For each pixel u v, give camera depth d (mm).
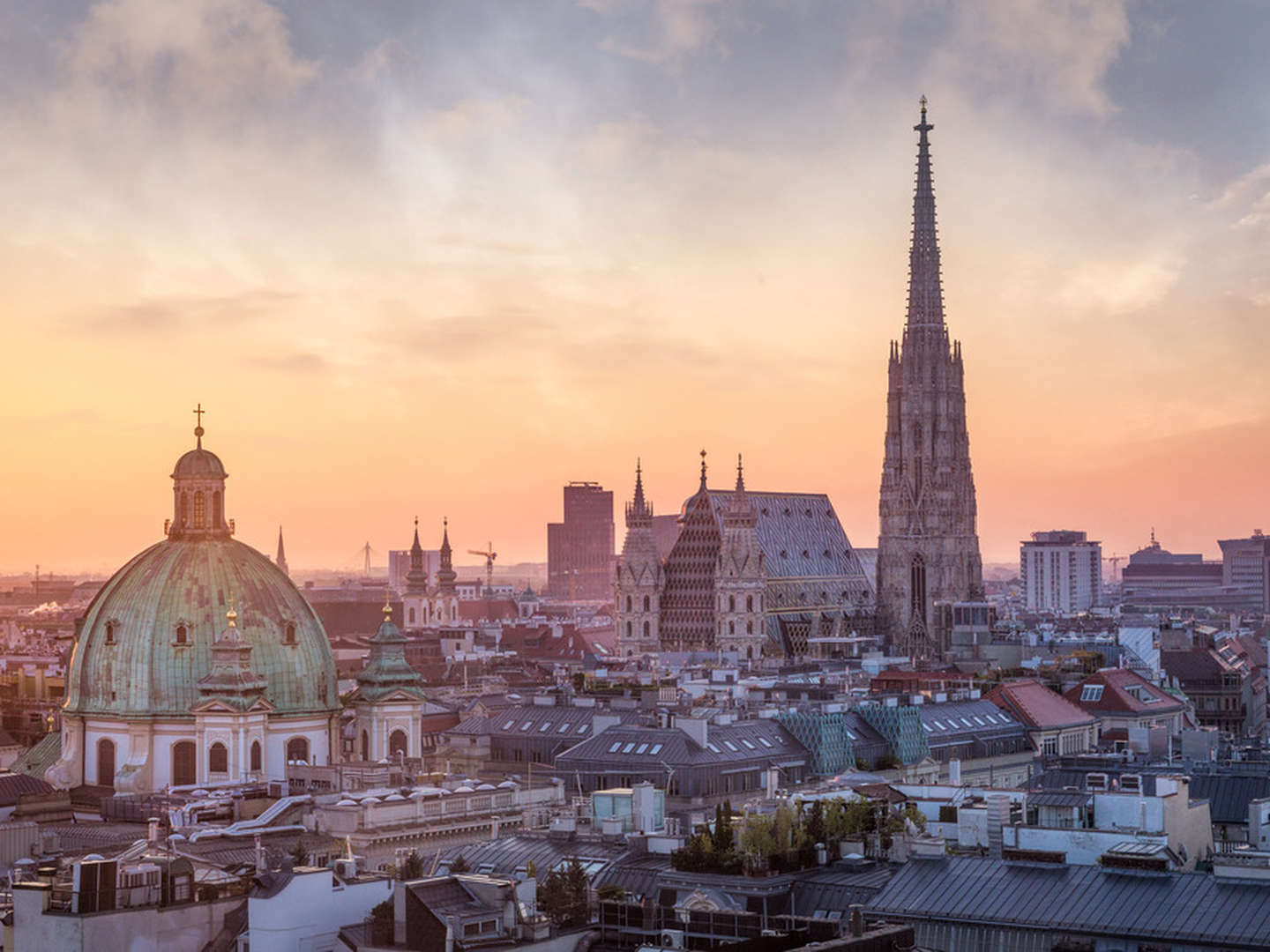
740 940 157875
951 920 167375
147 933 162500
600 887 181250
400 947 156625
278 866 194375
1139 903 165750
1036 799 199875
